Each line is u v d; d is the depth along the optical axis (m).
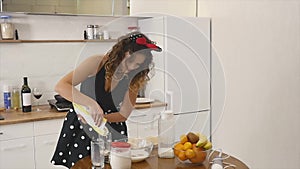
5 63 3.41
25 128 3.05
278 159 3.09
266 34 3.11
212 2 3.70
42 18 3.54
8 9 3.31
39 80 3.58
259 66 3.20
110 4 3.74
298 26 2.83
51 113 3.25
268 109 3.15
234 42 3.46
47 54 3.59
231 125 3.56
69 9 3.56
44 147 3.15
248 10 3.26
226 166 1.92
